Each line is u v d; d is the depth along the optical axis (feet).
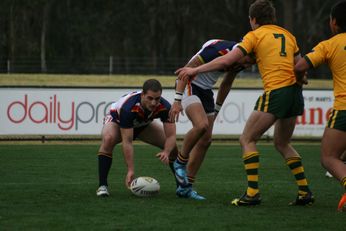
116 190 105.50
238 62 90.22
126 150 92.79
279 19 562.25
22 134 194.08
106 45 531.50
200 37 547.08
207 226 75.36
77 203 91.09
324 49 82.74
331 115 83.20
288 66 85.97
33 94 194.08
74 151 175.73
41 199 94.84
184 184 95.81
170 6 536.01
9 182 114.93
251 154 87.25
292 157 90.84
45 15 486.79
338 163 82.99
